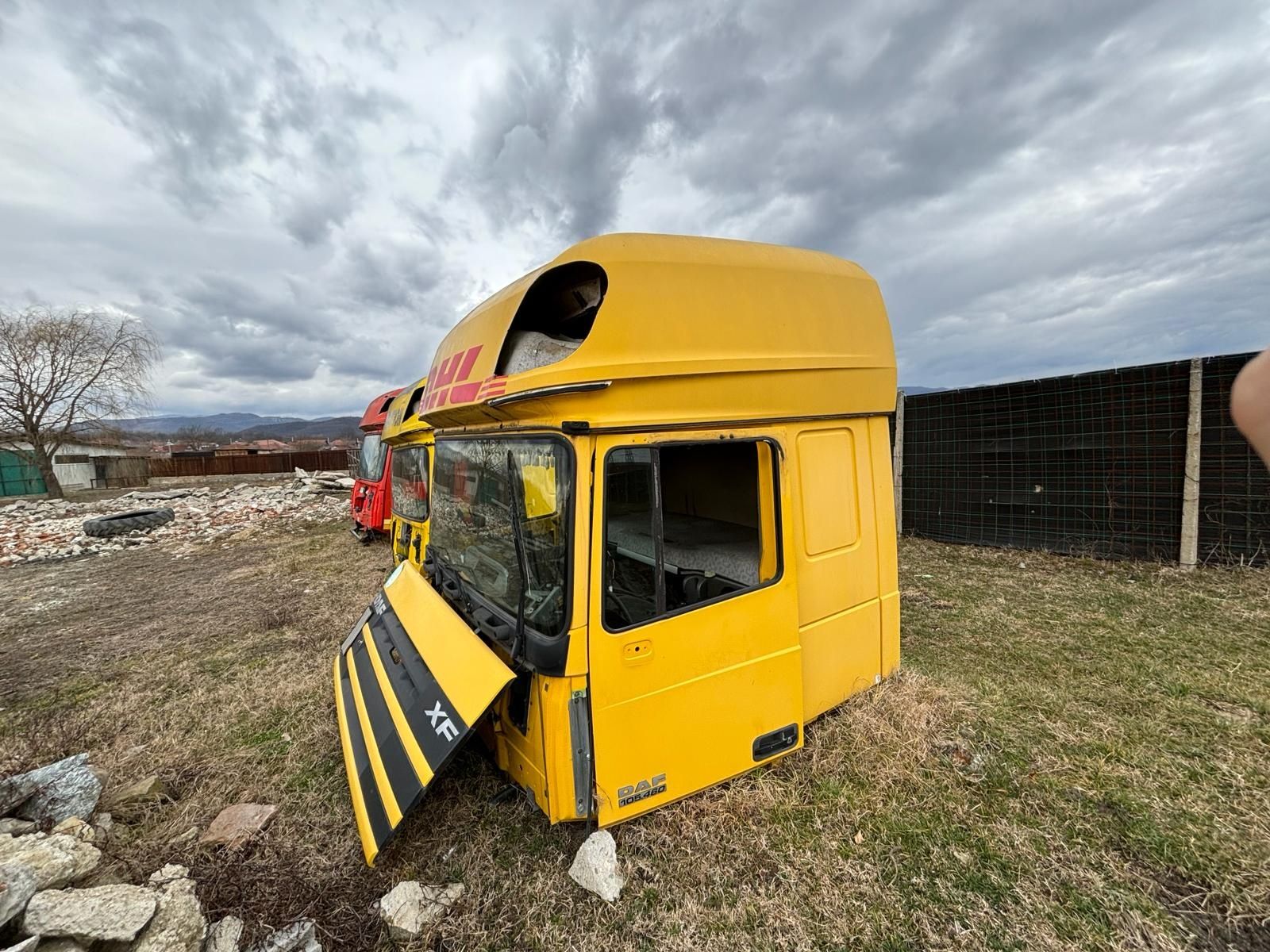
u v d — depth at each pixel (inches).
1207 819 99.0
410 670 110.3
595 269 97.4
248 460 1253.7
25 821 104.2
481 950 81.4
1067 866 90.6
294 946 80.5
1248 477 222.8
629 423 88.5
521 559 94.7
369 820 92.5
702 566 119.1
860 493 128.3
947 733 125.0
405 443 236.1
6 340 892.0
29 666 208.4
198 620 255.1
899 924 82.3
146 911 74.6
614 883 88.0
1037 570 256.1
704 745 99.8
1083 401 264.4
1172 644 168.7
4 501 846.5
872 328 124.4
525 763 98.5
